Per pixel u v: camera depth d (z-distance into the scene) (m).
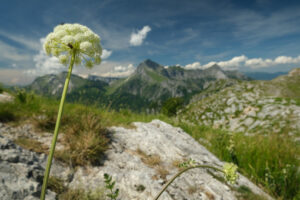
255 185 4.13
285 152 5.43
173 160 3.94
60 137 3.74
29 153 2.68
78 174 2.77
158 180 3.00
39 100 6.13
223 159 5.76
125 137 4.55
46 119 4.09
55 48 1.54
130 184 2.73
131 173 2.98
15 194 1.87
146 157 3.85
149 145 4.36
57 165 2.79
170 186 2.89
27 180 2.12
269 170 4.46
